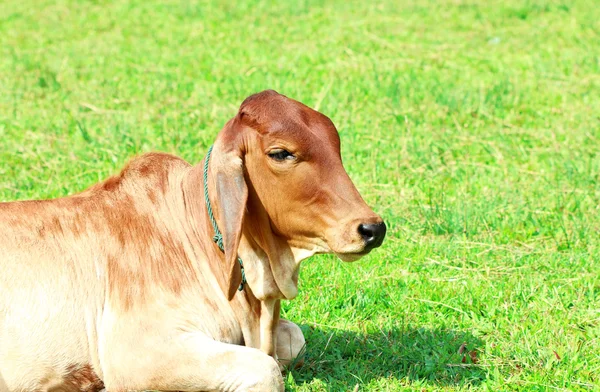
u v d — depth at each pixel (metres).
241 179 6.06
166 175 6.79
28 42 17.83
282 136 5.96
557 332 7.36
